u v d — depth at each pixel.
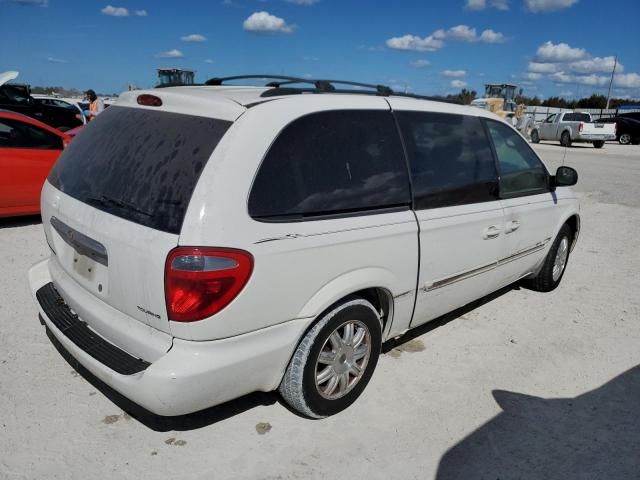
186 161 2.51
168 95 2.82
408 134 3.34
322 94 3.00
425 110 3.54
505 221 4.09
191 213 2.35
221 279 2.36
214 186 2.38
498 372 3.73
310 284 2.71
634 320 4.73
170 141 2.65
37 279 3.48
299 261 2.63
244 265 2.41
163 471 2.65
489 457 2.87
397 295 3.25
